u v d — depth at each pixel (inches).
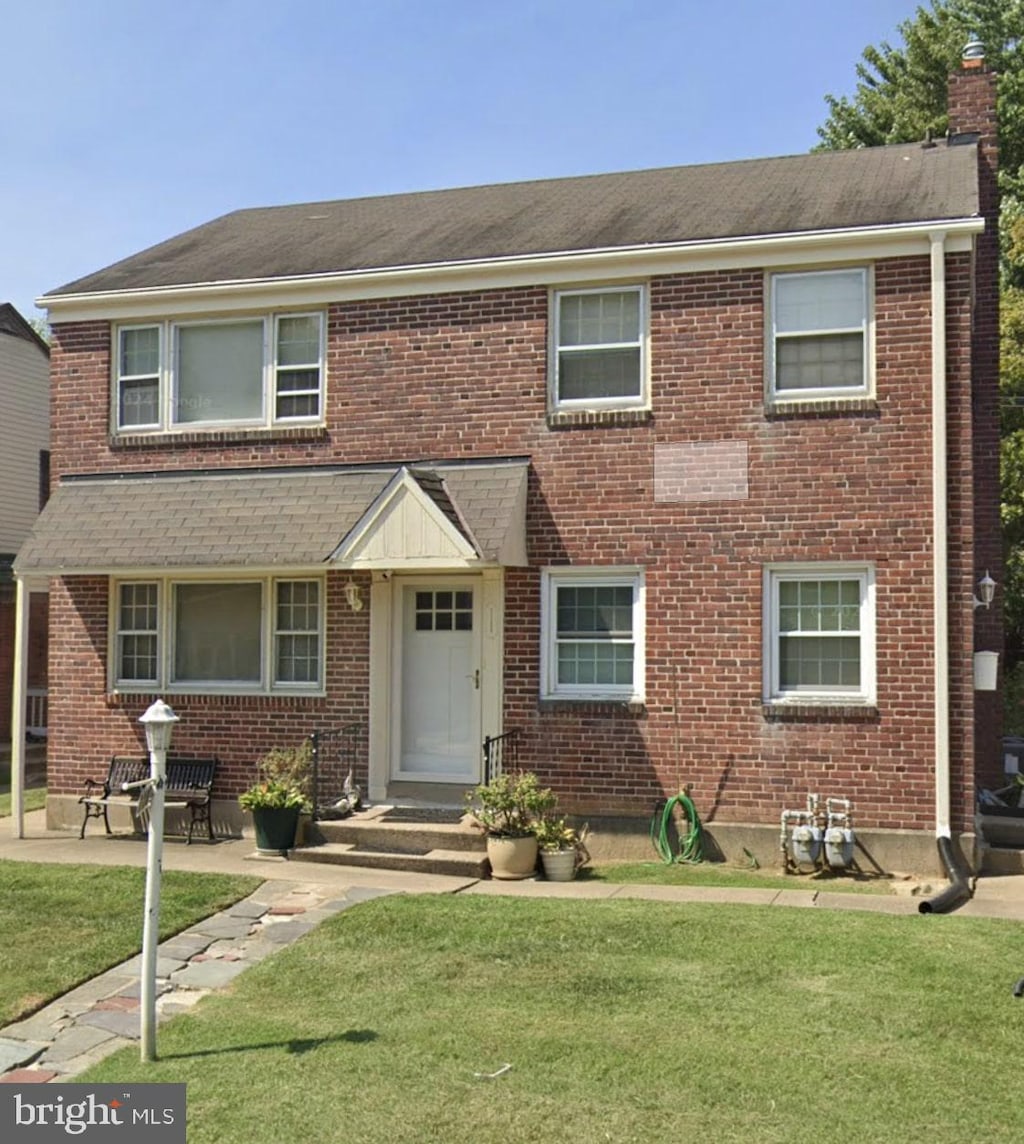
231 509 585.3
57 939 395.9
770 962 353.4
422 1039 301.6
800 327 535.2
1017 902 448.5
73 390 636.1
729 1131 249.3
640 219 598.5
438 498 541.0
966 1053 286.4
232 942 396.2
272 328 609.9
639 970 350.6
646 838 540.4
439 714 584.7
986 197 640.4
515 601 563.2
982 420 634.2
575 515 557.6
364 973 357.7
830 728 519.5
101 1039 313.9
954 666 508.4
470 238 617.0
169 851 550.0
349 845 534.0
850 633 524.1
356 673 586.6
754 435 536.4
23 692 602.2
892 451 518.6
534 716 557.0
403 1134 250.5
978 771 633.6
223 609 614.5
